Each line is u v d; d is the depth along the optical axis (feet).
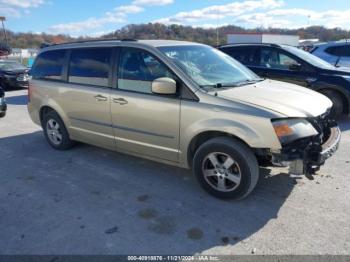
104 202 12.30
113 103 14.39
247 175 11.34
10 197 12.87
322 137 11.93
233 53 26.32
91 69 15.51
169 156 13.28
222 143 11.54
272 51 24.80
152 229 10.48
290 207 11.53
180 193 12.87
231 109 11.28
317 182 13.37
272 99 11.71
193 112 11.96
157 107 12.89
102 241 9.91
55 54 17.48
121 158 16.81
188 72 12.64
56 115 17.62
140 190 13.23
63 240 10.00
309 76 23.27
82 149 18.34
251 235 10.02
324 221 10.62
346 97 22.40
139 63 13.70
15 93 44.88
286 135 10.60
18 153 18.10
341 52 36.01
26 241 10.00
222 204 11.91
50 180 14.40
